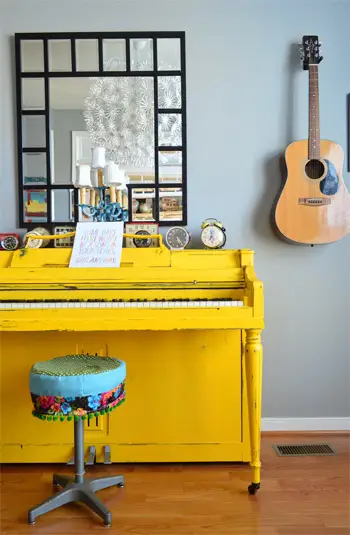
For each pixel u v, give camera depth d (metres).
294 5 2.38
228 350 2.03
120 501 1.78
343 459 2.14
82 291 1.98
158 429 2.05
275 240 2.41
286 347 2.42
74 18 2.35
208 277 1.98
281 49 2.38
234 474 2.00
